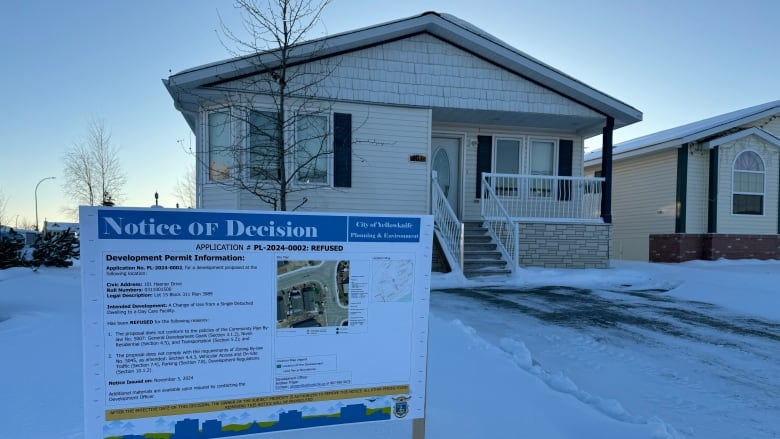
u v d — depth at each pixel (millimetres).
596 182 13055
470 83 10258
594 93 10500
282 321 2023
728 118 16703
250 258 1974
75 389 3225
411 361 2217
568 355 4625
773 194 15492
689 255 14992
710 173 15125
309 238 2055
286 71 9086
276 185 9188
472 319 6035
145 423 1873
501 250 10352
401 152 9914
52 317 5410
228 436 1974
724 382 3953
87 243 1782
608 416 3125
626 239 17531
